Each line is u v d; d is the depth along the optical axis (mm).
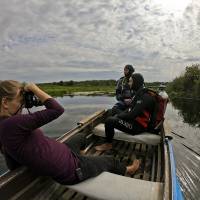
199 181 7062
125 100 6316
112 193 2473
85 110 26719
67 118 20688
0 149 2508
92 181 2607
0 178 2291
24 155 2207
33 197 2695
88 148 4789
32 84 2287
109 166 2893
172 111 28703
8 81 2188
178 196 2566
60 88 80000
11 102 2160
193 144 11539
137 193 2461
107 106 31625
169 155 3469
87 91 80688
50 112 2203
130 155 4645
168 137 4184
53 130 15594
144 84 4695
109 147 4770
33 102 2289
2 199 2230
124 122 4527
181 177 7332
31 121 2137
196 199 6012
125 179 2680
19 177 2428
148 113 4516
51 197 2885
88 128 5145
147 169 4031
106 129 4648
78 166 2551
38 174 2600
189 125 18062
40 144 2289
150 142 4484
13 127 2107
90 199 2979
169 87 71312
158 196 2422
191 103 44469
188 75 64312
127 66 6461
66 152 2506
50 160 2309
